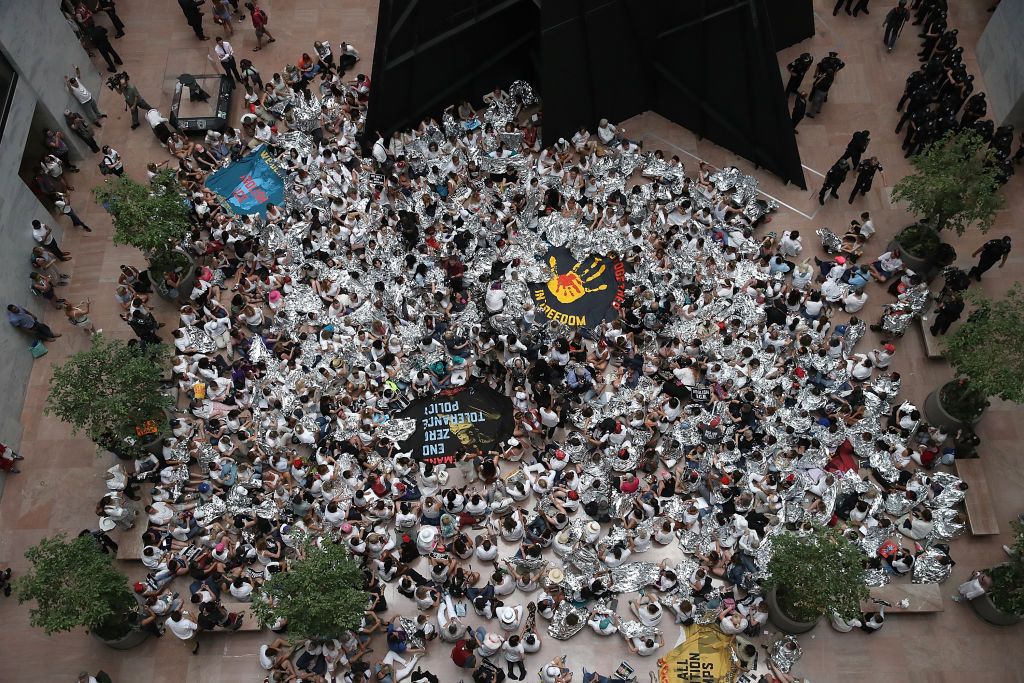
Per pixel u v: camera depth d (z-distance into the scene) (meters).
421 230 30.70
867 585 24.69
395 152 32.28
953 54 31.66
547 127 32.00
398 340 28.48
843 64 32.09
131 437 26.64
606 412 27.19
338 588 22.67
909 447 27.02
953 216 28.67
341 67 34.84
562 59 30.28
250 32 36.25
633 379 27.77
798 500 26.00
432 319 28.62
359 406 27.75
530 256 30.28
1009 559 25.36
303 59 34.41
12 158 29.56
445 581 25.28
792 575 22.86
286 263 30.31
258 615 22.61
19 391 28.88
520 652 24.20
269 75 35.22
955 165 27.45
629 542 25.55
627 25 30.34
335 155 32.31
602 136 32.16
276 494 26.55
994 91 32.69
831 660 24.66
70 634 25.64
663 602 25.03
